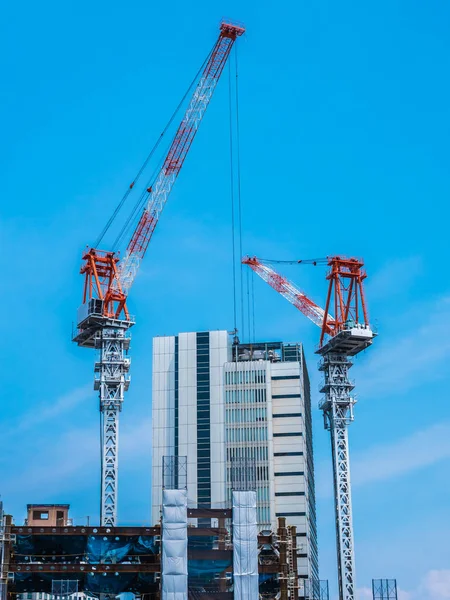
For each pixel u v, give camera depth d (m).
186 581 154.38
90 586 155.00
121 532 158.50
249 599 155.62
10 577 152.88
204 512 160.88
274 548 164.50
